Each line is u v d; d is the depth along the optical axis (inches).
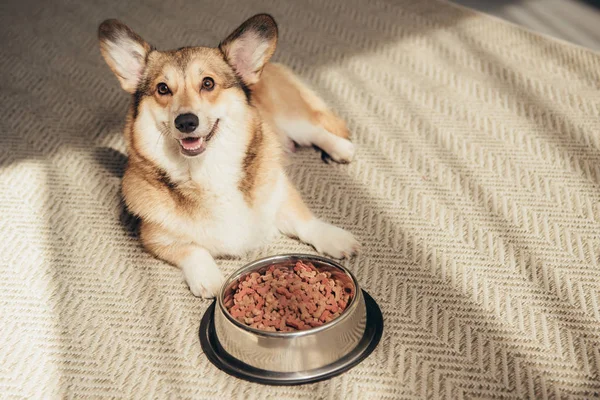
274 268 51.5
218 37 75.9
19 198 60.8
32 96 70.7
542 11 78.5
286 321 48.4
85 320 52.0
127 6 81.7
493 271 53.4
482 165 61.4
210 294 52.5
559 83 68.5
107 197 60.9
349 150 62.6
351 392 46.9
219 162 54.1
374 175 61.4
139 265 55.6
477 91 68.5
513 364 47.9
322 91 69.6
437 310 51.1
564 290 51.8
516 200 58.2
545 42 73.5
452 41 74.6
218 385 47.8
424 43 74.6
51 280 54.7
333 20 78.3
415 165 62.0
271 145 57.1
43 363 49.6
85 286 54.2
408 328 50.1
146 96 54.2
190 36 76.2
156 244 55.1
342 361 47.8
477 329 49.9
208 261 54.1
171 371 48.8
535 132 63.8
